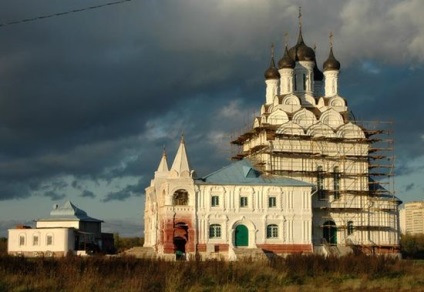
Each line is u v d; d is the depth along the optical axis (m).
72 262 64.06
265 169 113.94
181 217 104.56
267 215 107.25
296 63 124.69
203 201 105.75
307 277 68.06
